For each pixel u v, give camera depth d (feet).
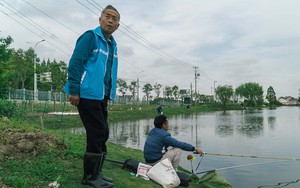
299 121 133.28
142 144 60.34
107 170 19.76
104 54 14.12
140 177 19.42
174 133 83.25
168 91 368.07
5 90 74.43
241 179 29.94
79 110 13.98
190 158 23.29
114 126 111.24
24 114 51.62
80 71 13.39
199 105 341.21
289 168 34.73
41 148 19.43
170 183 18.51
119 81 261.03
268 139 68.69
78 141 29.35
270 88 527.40
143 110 187.11
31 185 13.84
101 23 14.51
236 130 91.76
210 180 22.81
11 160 16.96
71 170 16.92
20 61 151.64
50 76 146.51
